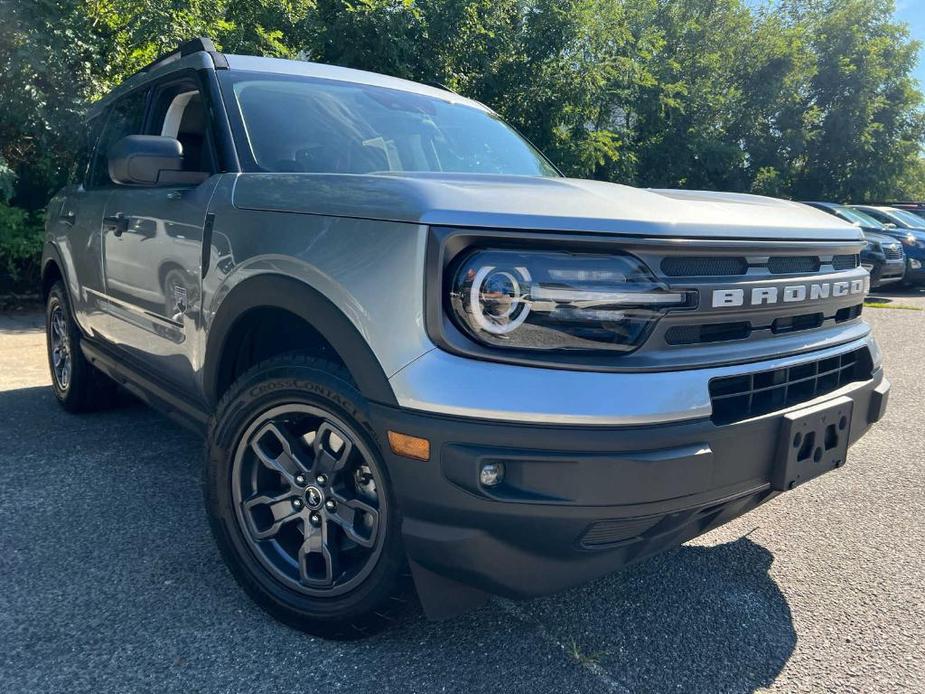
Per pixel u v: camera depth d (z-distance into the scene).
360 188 2.03
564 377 1.76
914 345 7.77
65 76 8.12
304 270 2.05
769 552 2.93
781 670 2.14
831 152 25.25
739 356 1.99
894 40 25.91
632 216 1.85
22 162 8.75
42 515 3.01
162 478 3.44
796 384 2.20
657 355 1.85
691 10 20.81
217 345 2.42
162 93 3.37
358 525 2.11
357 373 1.91
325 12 11.14
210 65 2.93
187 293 2.62
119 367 3.41
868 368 2.56
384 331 1.86
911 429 4.75
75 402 4.29
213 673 2.03
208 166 2.74
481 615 2.38
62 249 4.12
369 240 1.92
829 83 24.98
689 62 20.19
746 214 2.16
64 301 4.18
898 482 3.76
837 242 2.36
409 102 3.32
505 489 1.76
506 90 12.96
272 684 2.00
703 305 1.90
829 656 2.22
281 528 2.29
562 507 1.75
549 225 1.78
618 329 1.81
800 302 2.18
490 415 1.74
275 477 2.33
